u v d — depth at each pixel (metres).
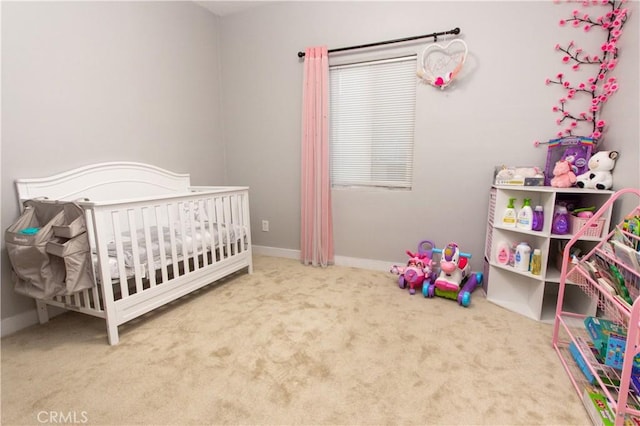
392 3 2.50
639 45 1.67
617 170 1.80
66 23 1.99
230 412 1.21
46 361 1.52
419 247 2.55
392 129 2.69
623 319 1.22
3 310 1.79
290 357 1.55
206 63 3.14
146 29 2.51
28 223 1.73
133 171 2.43
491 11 2.23
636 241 1.31
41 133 1.90
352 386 1.35
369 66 2.69
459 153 2.45
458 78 2.37
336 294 2.31
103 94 2.23
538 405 1.24
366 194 2.81
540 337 1.73
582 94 2.07
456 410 1.22
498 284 2.18
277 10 2.94
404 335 1.75
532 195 2.08
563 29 2.07
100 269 1.59
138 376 1.41
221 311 2.04
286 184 3.17
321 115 2.78
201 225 2.22
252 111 3.22
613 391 1.26
